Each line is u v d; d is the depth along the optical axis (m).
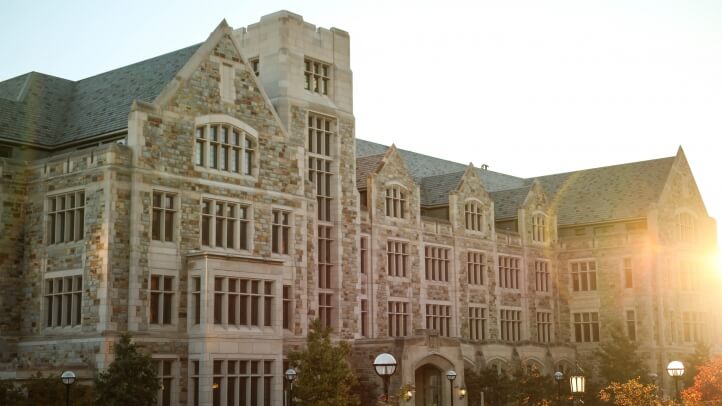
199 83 44.81
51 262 42.44
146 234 41.53
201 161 44.69
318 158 54.28
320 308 53.31
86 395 36.69
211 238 44.34
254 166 47.06
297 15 53.75
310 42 54.44
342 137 55.78
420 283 62.09
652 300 71.62
